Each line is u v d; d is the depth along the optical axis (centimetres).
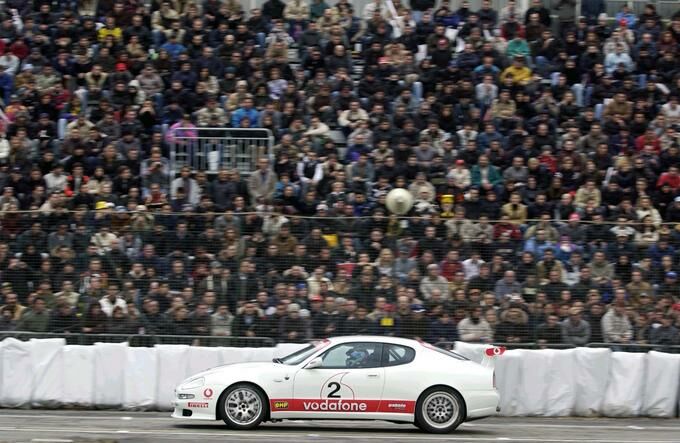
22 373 4609
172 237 4775
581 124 6134
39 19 6562
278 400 3822
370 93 6222
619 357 4728
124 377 4619
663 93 6375
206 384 3819
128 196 5425
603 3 7088
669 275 4831
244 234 4778
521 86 6212
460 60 6394
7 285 4734
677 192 5694
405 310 4725
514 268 4797
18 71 6319
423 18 6675
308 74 6347
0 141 5725
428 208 5412
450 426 3859
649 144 6006
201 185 5512
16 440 3334
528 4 7306
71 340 4716
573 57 6562
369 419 3844
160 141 5819
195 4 6662
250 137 5853
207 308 4725
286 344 4622
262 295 4734
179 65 6206
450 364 3916
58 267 4747
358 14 7188
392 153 5738
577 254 4834
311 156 5697
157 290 4738
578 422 4531
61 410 4591
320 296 4734
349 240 4794
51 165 5631
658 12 7388
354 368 3872
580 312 4788
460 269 4784
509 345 4747
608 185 5631
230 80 6172
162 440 3403
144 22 6538
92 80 6188
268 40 6556
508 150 5862
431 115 6012
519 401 4681
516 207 5462
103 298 4728
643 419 4688
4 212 4769
